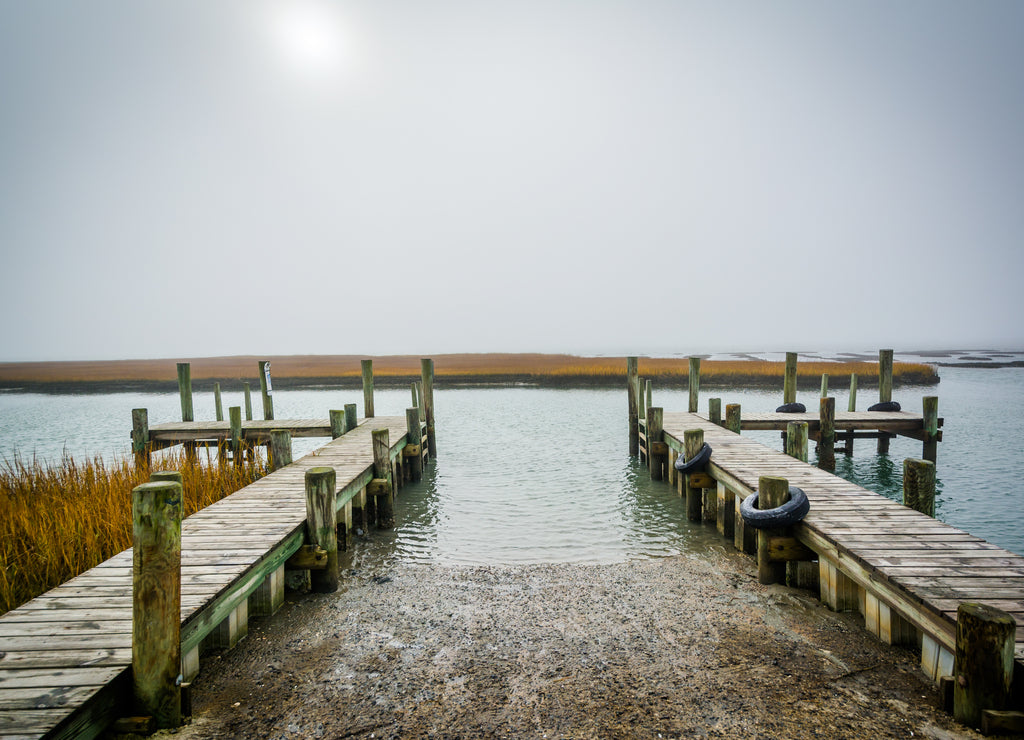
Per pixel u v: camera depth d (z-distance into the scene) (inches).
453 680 194.9
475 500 502.6
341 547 369.4
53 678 146.5
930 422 603.5
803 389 1507.1
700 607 255.4
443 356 3909.9
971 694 153.9
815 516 272.8
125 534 321.1
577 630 233.9
